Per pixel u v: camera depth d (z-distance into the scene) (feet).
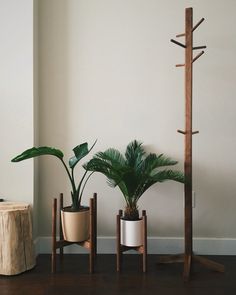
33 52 8.36
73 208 7.77
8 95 8.34
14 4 8.29
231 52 8.68
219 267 7.54
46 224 9.04
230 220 8.85
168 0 8.70
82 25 8.82
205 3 8.65
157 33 8.75
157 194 8.91
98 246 8.91
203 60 8.72
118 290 6.63
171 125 8.83
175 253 8.84
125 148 8.88
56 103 8.91
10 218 7.27
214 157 8.80
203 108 8.78
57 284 6.93
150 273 7.51
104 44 8.82
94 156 8.18
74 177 8.92
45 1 8.82
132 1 8.75
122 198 8.92
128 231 7.61
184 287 6.75
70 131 8.93
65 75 8.89
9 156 8.37
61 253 8.41
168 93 8.80
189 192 7.45
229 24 8.64
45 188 8.95
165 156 8.84
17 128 8.36
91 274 7.46
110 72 8.84
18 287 6.78
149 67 8.80
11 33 8.30
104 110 8.89
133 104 8.86
